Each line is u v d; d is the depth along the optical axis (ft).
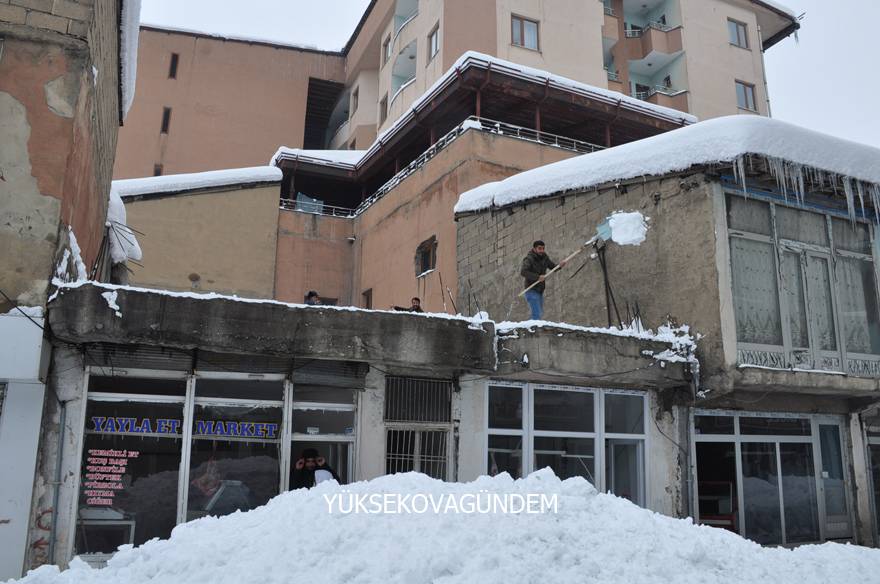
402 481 20.04
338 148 113.80
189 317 24.29
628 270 36.42
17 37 23.52
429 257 59.82
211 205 66.28
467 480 30.14
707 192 32.83
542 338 29.68
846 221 36.73
